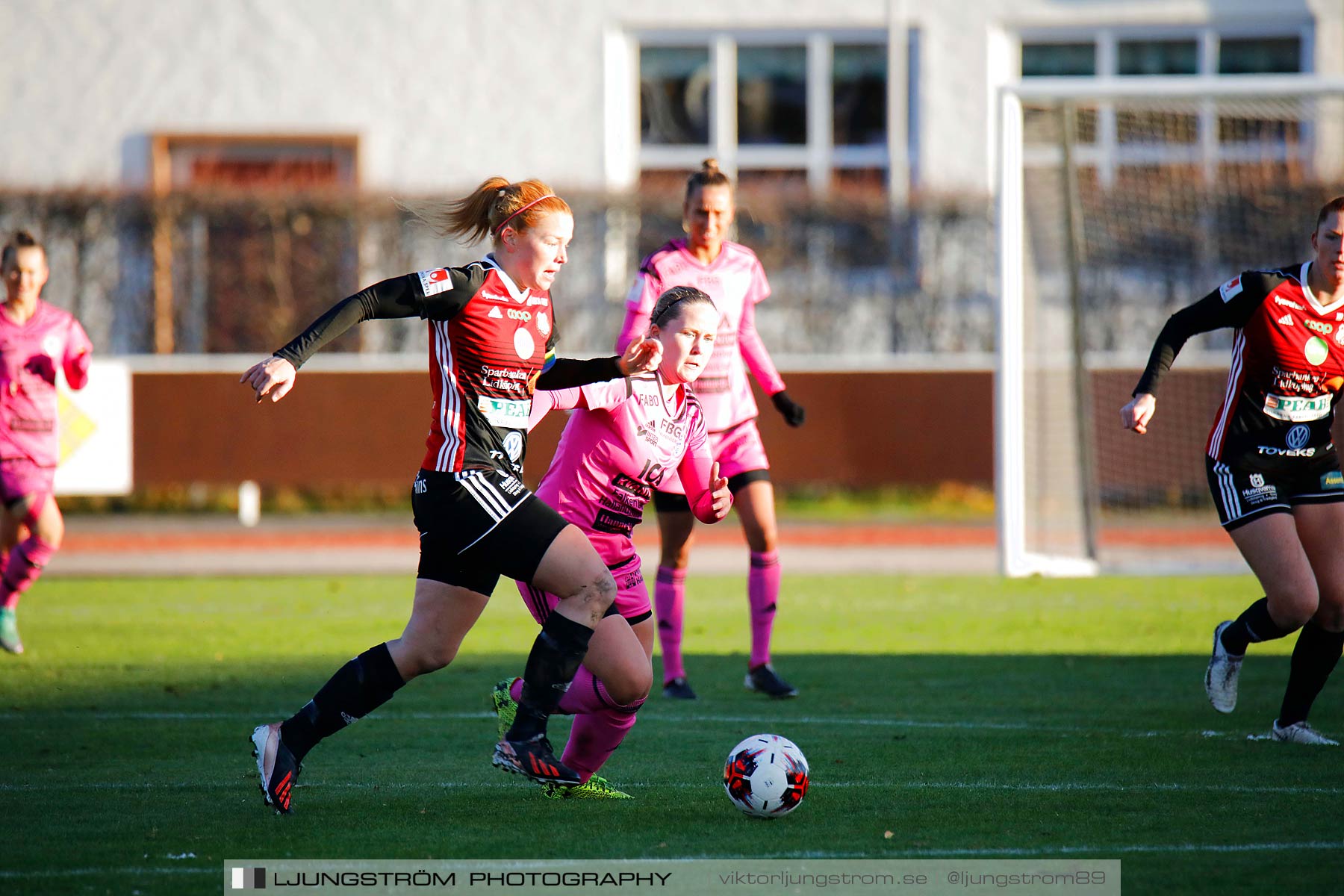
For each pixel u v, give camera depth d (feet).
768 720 74.02
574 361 55.57
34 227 202.49
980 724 72.43
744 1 236.22
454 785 58.90
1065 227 138.00
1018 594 126.72
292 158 239.30
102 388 152.46
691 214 84.53
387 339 206.08
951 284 207.72
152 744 67.26
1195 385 166.71
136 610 115.44
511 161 237.04
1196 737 68.59
